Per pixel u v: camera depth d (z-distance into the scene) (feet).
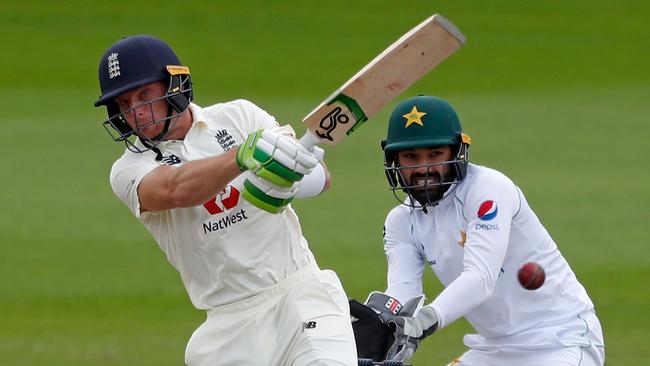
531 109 279.90
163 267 151.43
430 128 65.26
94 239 165.17
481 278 62.75
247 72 337.31
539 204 184.65
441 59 51.55
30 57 345.72
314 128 53.06
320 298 61.21
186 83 60.13
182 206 56.80
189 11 392.88
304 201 185.37
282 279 61.21
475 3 401.29
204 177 54.49
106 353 114.01
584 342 67.15
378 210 178.81
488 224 64.28
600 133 247.50
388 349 60.54
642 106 281.95
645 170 210.59
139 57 59.26
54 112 278.67
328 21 386.32
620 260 151.23
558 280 67.77
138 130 59.52
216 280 61.41
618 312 127.65
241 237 60.54
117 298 137.08
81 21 381.40
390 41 370.12
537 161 219.82
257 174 51.75
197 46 361.92
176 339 119.75
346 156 220.84
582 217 175.73
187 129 61.41
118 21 383.04
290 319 60.39
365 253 153.99
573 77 326.44
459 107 284.61
